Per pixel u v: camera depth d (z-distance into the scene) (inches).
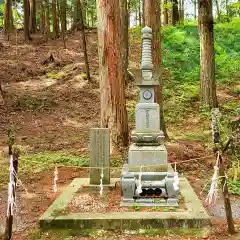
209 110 639.8
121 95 441.7
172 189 275.6
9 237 221.1
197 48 900.0
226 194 237.1
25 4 1138.0
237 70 841.5
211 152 460.8
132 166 287.9
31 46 1078.4
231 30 1035.9
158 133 292.5
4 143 509.0
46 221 249.3
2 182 369.7
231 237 232.7
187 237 235.1
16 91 743.1
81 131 583.2
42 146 501.4
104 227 247.4
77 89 770.2
